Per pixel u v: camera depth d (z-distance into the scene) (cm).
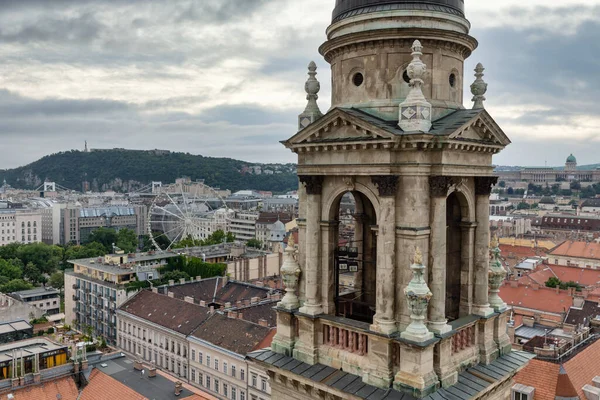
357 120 3012
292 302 3438
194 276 19425
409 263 2947
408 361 2855
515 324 11325
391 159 2970
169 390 8700
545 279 17025
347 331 3164
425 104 2908
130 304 14912
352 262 3338
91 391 8212
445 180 2978
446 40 3191
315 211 3309
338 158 3188
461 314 3366
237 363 10856
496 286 3466
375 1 3212
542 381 7188
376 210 3080
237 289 15600
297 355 3334
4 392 7906
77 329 18150
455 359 3095
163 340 13050
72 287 18538
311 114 3522
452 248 3441
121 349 14825
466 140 3030
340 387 2988
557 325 11925
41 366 8806
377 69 3198
